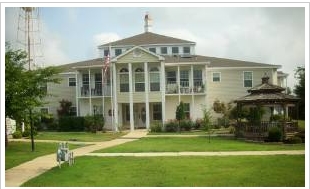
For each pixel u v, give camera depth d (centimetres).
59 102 4844
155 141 3038
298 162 1822
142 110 4584
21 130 3597
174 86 4462
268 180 1438
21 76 2480
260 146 2570
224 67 4591
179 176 1536
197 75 4516
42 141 3162
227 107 4491
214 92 4606
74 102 4862
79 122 4397
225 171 1617
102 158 2072
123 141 3128
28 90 2494
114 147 2619
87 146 2778
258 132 3014
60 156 1797
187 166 1758
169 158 2030
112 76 4397
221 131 3934
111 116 4538
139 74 4431
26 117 2477
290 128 3045
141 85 4416
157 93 4303
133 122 4316
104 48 5022
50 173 1664
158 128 4000
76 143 3008
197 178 1491
